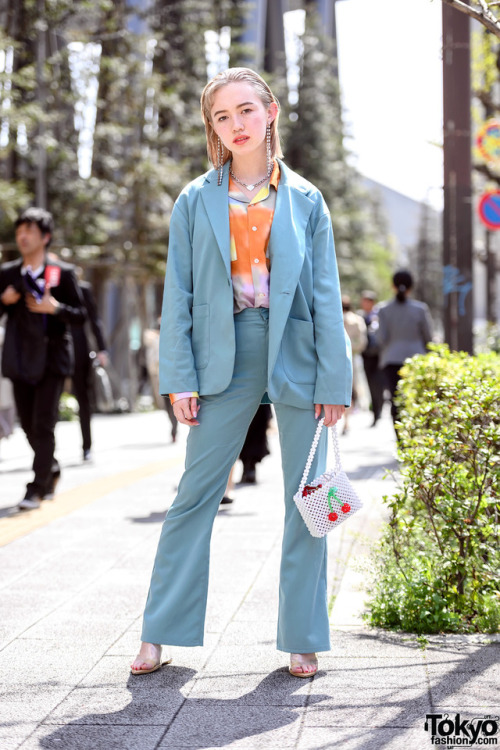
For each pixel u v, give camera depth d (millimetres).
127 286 32625
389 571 5703
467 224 11562
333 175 50156
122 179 29328
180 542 4641
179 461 14391
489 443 5535
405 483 5480
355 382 19828
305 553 4586
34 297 9133
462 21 11266
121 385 32469
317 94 49406
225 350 4535
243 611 5730
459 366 7098
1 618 5629
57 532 8359
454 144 11477
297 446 4602
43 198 26031
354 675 4492
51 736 3807
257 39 48031
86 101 26984
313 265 4684
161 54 35438
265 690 4316
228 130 4586
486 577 5336
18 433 21188
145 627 4613
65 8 25438
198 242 4633
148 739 3764
